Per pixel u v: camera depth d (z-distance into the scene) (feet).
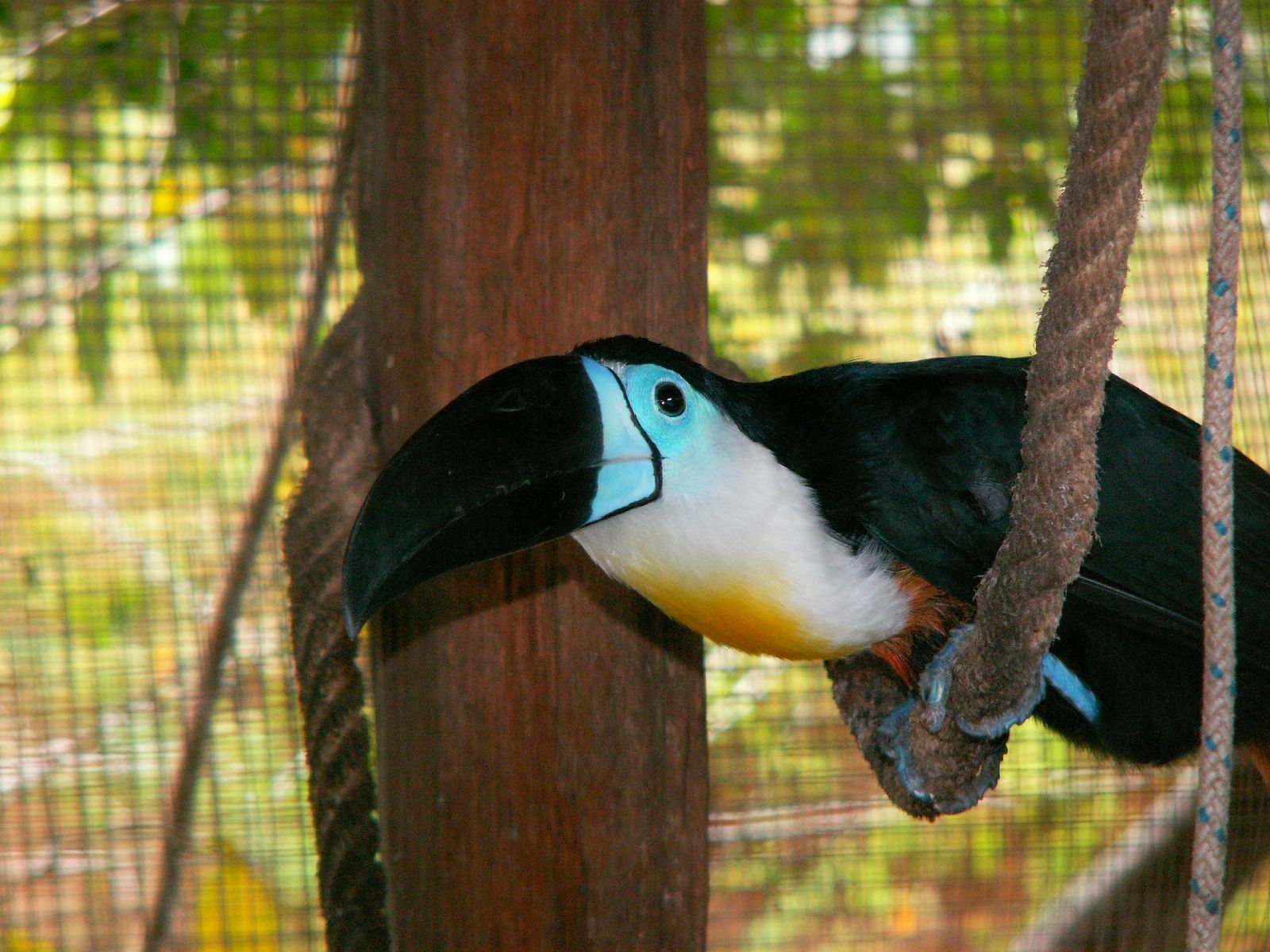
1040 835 19.31
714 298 19.77
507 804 11.91
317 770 12.66
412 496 10.00
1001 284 19.79
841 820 19.12
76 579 18.11
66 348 19.20
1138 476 11.34
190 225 18.38
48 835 17.67
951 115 19.44
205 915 17.92
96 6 17.72
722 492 10.64
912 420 11.34
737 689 19.30
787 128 19.52
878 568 11.31
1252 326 17.69
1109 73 7.13
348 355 12.68
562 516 10.36
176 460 18.45
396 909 12.35
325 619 12.53
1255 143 18.70
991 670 9.25
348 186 14.20
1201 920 7.50
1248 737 12.03
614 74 11.78
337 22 17.19
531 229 11.73
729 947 20.26
